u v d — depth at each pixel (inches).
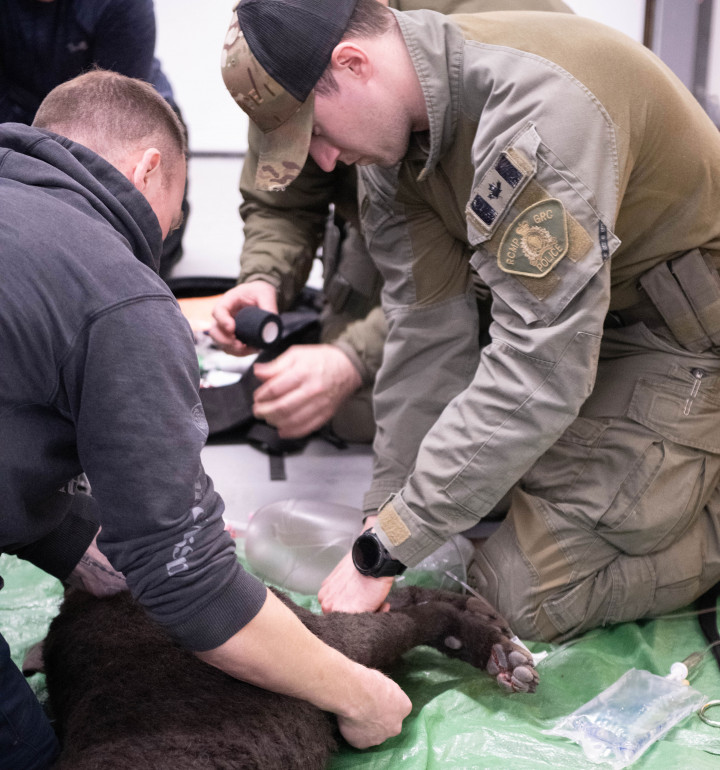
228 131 202.5
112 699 48.6
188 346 42.6
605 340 74.5
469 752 56.8
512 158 56.6
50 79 105.3
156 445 40.7
